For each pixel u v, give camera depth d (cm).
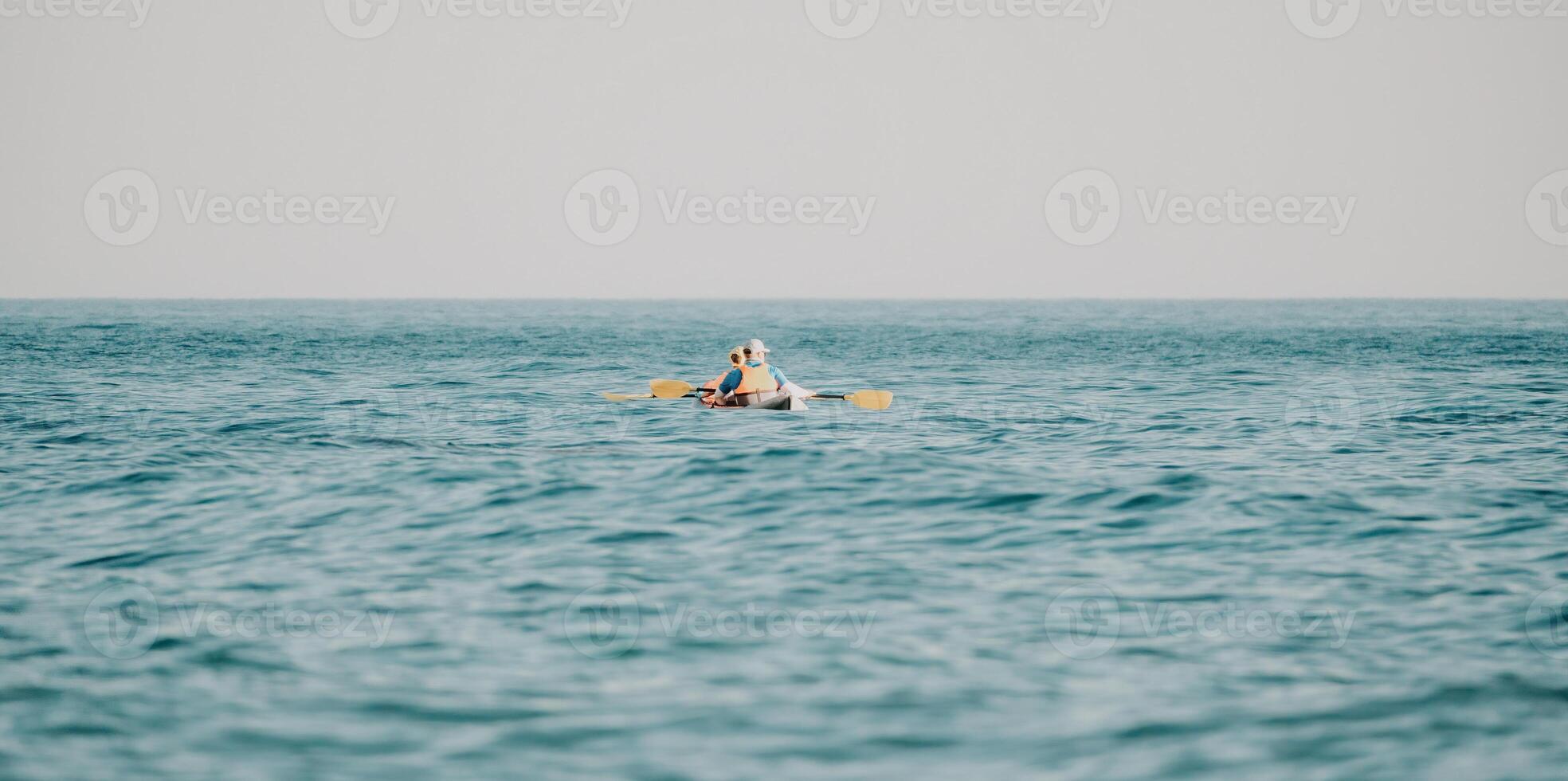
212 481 1455
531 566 1085
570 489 1390
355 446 1792
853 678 806
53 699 766
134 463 1584
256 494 1381
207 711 750
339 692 782
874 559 1102
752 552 1129
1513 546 1153
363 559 1109
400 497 1358
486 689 788
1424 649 863
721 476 1450
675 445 1794
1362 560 1104
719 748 700
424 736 715
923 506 1306
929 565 1087
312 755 690
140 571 1068
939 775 666
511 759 685
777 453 1577
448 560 1102
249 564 1091
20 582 1033
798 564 1087
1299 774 666
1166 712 750
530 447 1780
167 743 704
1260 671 820
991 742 708
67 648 862
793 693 780
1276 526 1226
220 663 833
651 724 733
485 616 939
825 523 1237
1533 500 1365
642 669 823
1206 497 1346
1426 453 1795
